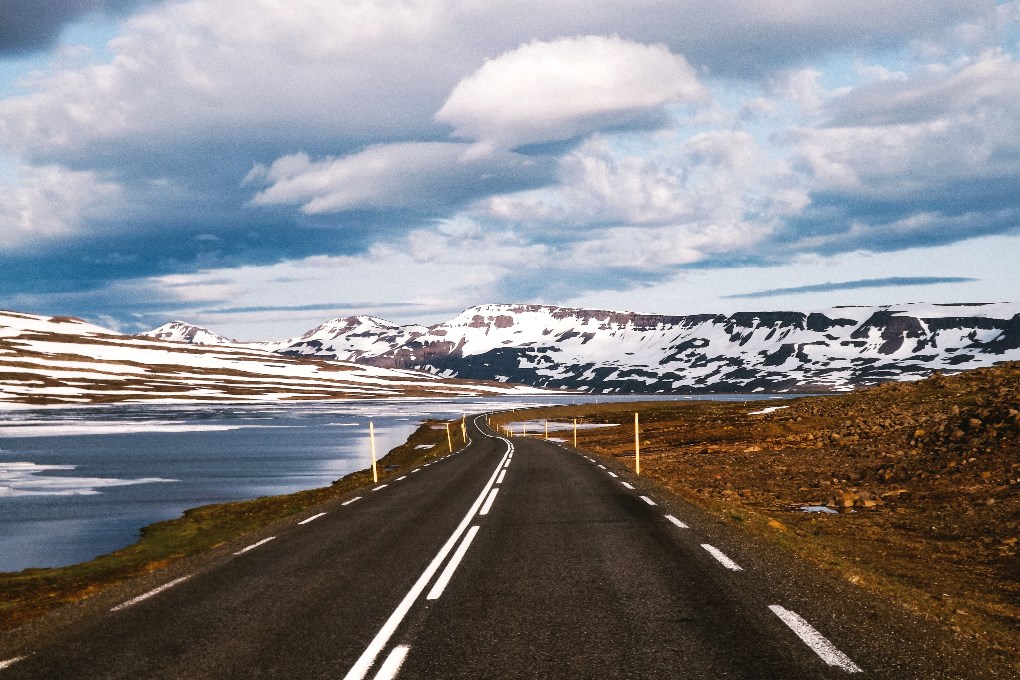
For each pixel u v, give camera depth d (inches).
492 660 252.8
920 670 234.5
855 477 926.4
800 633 273.7
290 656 264.5
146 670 255.9
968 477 807.7
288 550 501.4
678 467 1209.4
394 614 318.3
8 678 253.3
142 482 1529.3
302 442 2783.0
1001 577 440.1
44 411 6304.1
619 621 296.2
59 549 851.4
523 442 2206.0
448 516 641.0
